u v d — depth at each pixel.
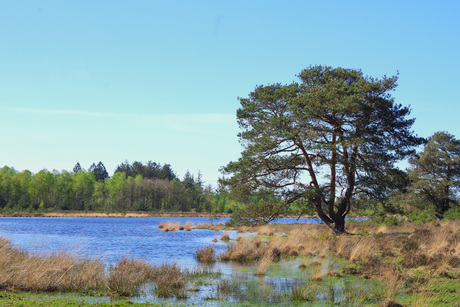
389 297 9.51
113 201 130.12
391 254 17.39
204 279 13.41
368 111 25.77
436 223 35.88
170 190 135.75
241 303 9.97
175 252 22.89
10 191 112.94
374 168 26.58
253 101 29.36
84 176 128.12
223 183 27.97
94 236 35.75
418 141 27.53
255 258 19.17
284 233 35.69
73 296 10.14
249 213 27.22
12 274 10.87
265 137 25.83
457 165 47.53
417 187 47.31
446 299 9.59
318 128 26.09
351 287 11.60
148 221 79.25
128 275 12.02
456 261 14.22
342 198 27.52
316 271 13.27
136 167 159.38
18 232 39.06
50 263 11.98
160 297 10.62
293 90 27.20
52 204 123.12
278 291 11.33
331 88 26.53
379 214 35.66
